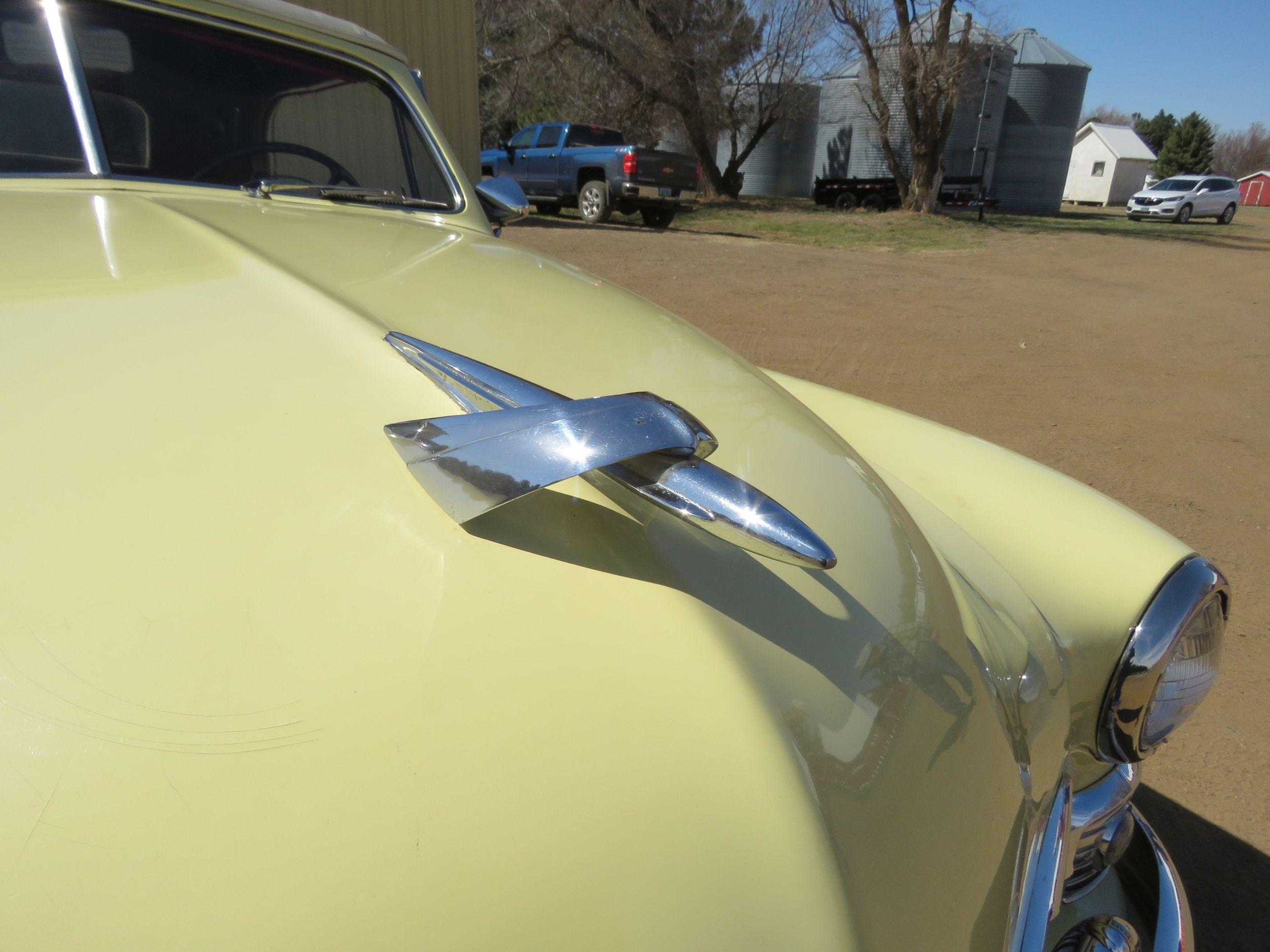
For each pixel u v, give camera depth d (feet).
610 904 1.48
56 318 2.29
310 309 2.54
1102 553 3.64
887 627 2.34
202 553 1.71
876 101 68.18
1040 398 16.96
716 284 26.61
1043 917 2.55
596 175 44.47
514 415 1.97
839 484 2.89
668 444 1.92
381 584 1.73
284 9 5.79
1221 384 18.95
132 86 4.97
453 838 1.47
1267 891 5.61
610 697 1.68
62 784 1.40
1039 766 2.85
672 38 67.87
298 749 1.49
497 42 69.36
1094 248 50.21
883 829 1.85
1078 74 81.61
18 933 1.29
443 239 4.37
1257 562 10.41
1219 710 7.50
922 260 40.09
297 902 1.37
